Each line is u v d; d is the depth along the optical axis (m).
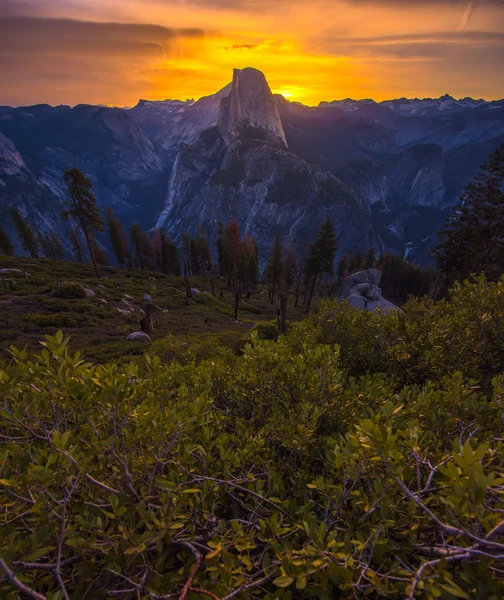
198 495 2.10
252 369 4.00
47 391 2.14
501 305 4.98
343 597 1.45
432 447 2.56
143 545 1.53
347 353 6.25
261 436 3.07
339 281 93.62
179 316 37.50
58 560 1.45
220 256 84.50
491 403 2.80
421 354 5.46
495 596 1.28
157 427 2.22
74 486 1.65
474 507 1.40
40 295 32.12
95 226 47.53
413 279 84.44
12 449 1.98
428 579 1.32
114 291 42.72
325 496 1.95
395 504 1.77
